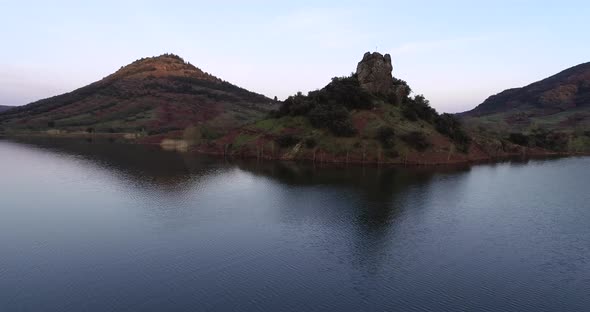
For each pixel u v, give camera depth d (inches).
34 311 1424.7
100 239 2126.0
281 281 1663.4
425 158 4965.6
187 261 1851.6
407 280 1688.0
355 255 1943.9
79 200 2947.8
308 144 5182.1
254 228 2330.2
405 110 5654.5
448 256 1945.1
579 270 1804.9
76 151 6392.7
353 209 2741.1
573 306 1496.1
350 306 1478.8
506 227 2391.7
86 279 1664.6
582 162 5605.3
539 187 3609.7
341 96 5654.5
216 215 2586.1
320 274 1734.7
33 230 2262.6
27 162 4968.0
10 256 1891.0
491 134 6815.9
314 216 2571.4
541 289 1624.0
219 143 6274.6
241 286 1619.1
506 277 1727.4
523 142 6894.7
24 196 3063.5
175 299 1510.8
